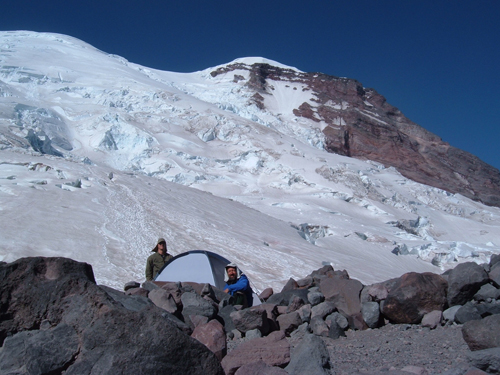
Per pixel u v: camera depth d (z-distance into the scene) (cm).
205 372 350
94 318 370
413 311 603
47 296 401
